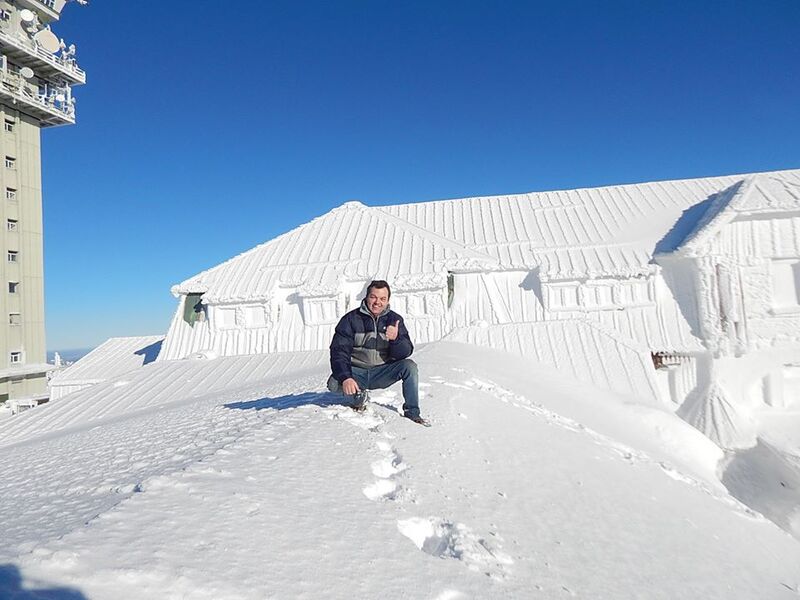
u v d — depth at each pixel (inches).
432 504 161.8
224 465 158.9
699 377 697.6
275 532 121.6
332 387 236.5
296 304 876.0
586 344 704.4
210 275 960.3
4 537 111.1
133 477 160.2
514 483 200.5
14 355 1189.7
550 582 133.9
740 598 164.4
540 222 965.2
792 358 681.0
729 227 742.5
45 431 577.6
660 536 194.5
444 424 250.4
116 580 91.0
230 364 727.7
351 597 103.2
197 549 106.9
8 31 1139.9
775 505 499.2
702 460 513.0
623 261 799.7
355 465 181.0
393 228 989.8
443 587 115.6
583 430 384.8
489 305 826.8
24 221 1221.7
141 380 709.9
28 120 1237.7
